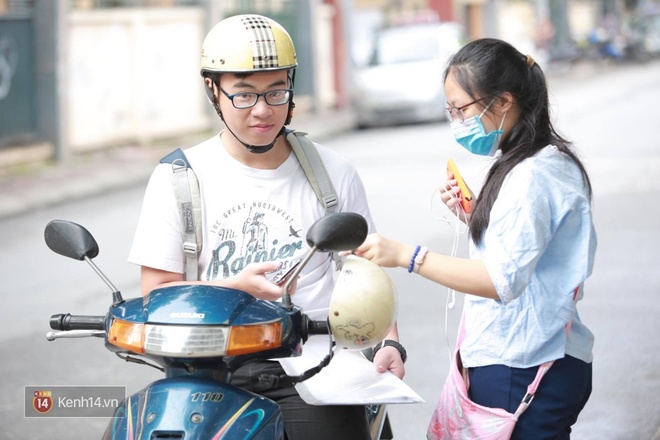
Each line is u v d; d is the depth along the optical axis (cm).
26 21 2064
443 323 926
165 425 337
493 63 412
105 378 816
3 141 2041
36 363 859
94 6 2362
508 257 394
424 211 1431
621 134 2219
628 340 866
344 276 364
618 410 728
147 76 2378
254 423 345
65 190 1831
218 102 416
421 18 3275
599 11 6744
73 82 2159
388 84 2711
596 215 1368
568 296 416
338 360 414
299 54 3098
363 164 1973
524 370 423
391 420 726
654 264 1102
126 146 2330
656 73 4566
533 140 416
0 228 1511
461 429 436
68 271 1189
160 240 428
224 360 352
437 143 2280
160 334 345
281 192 435
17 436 705
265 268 377
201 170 434
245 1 2852
